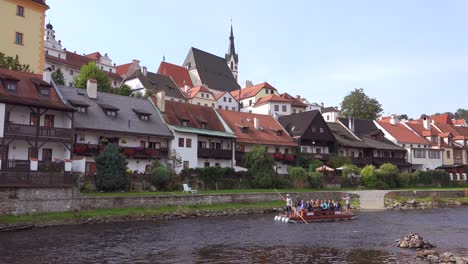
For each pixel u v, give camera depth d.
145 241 29.80
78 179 38.53
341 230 36.62
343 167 69.81
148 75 110.81
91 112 51.88
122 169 46.16
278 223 39.91
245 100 125.25
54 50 110.38
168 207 43.22
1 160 36.69
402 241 29.69
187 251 26.92
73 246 27.48
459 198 67.00
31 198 35.16
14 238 29.56
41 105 42.44
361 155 84.69
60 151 45.56
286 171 70.12
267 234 33.84
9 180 33.88
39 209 35.53
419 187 76.69
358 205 56.69
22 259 23.80
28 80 45.50
